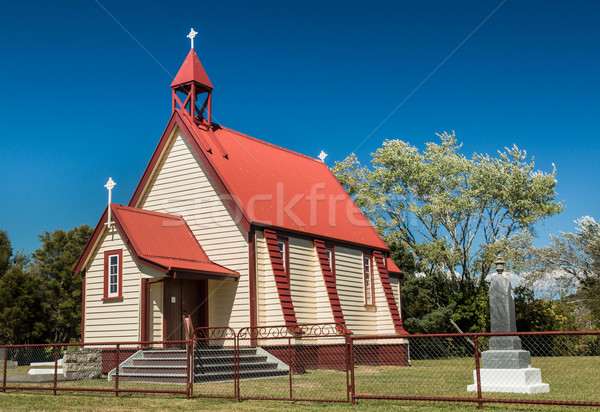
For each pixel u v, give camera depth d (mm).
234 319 21609
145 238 21094
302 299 23469
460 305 41406
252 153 26922
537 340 39844
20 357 31781
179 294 21438
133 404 13008
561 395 13242
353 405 12008
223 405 12539
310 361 22828
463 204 44812
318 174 31109
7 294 41375
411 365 26578
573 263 44750
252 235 21828
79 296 48875
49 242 51156
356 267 27484
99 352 19922
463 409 11023
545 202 46562
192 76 24953
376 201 46312
